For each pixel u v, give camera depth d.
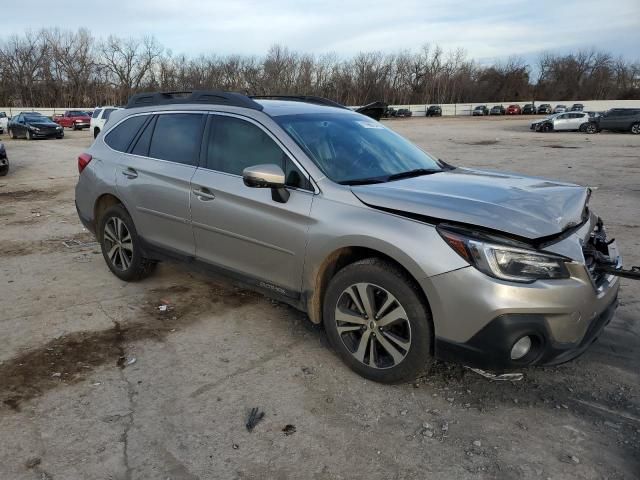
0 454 2.66
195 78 79.00
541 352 2.83
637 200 9.48
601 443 2.73
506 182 3.61
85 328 4.11
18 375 3.41
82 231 7.38
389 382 3.22
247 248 3.78
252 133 3.85
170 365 3.55
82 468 2.57
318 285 3.46
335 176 3.49
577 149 21.88
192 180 4.10
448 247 2.84
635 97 88.19
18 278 5.31
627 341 3.83
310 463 2.61
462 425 2.89
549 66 93.62
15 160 17.58
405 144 4.39
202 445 2.74
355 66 88.19
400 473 2.54
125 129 4.98
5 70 69.06
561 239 2.89
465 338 2.85
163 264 5.62
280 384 3.30
